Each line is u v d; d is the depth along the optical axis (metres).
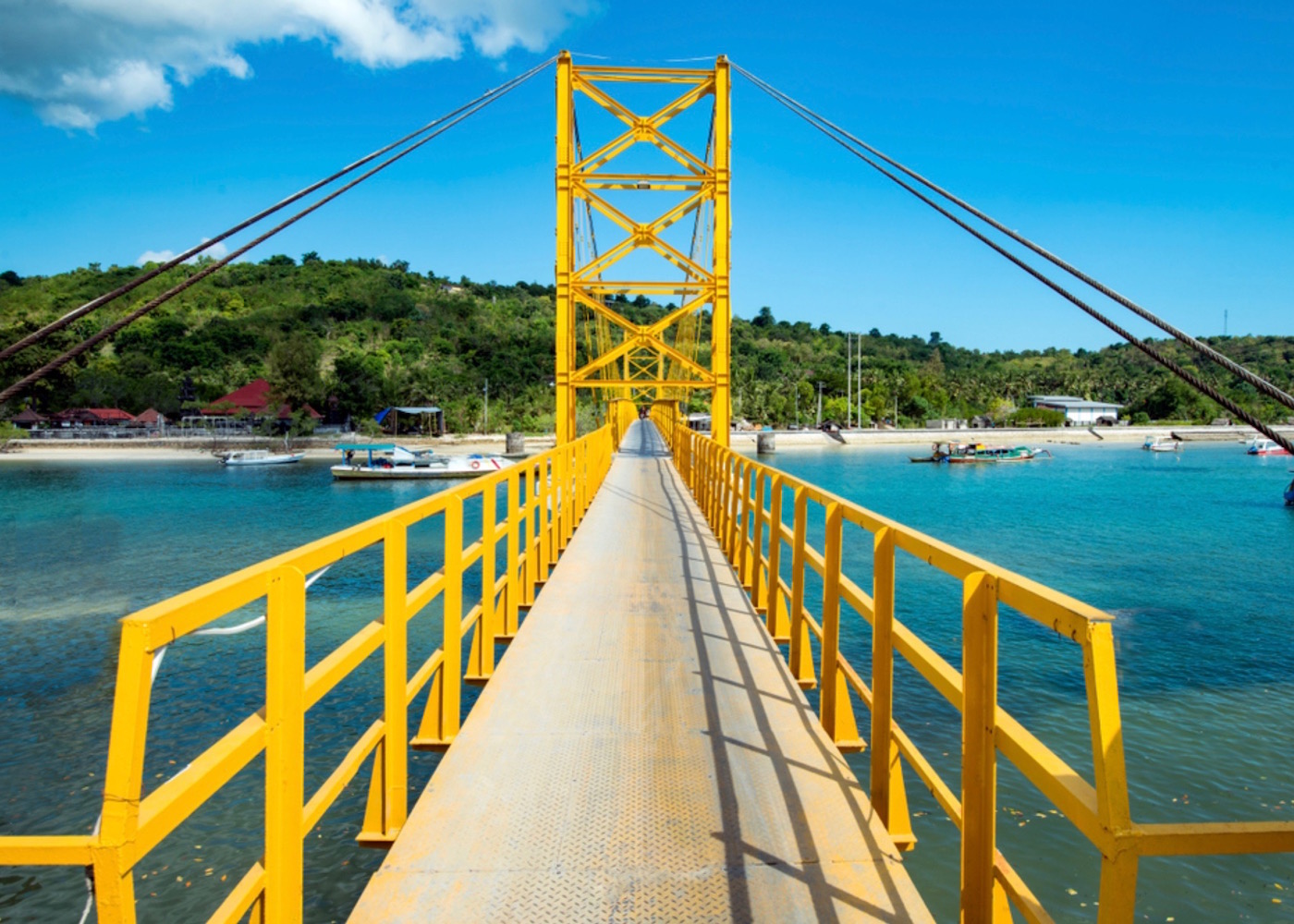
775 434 90.25
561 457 10.80
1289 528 31.80
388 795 3.47
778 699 4.75
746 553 8.01
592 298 19.52
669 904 2.80
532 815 3.40
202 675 13.87
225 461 62.97
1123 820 1.80
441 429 82.75
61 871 8.66
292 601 2.49
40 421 83.00
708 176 19.47
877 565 3.54
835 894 2.85
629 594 7.50
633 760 3.93
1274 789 9.95
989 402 127.44
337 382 88.75
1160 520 34.09
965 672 2.59
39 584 22.56
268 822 2.44
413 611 3.76
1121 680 13.91
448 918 2.72
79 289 125.88
